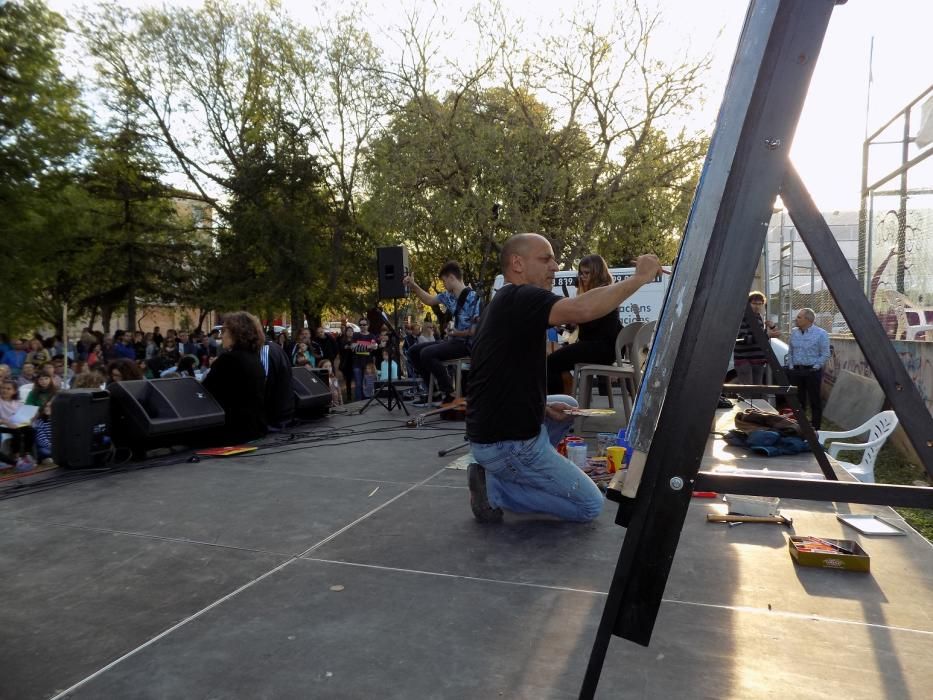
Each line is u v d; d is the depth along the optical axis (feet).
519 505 10.33
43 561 9.00
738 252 4.15
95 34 70.74
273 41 71.61
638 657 6.23
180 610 7.41
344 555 9.08
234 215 73.56
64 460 14.78
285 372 19.97
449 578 8.21
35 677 6.06
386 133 55.16
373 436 18.84
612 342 17.42
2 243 54.24
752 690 5.66
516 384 9.53
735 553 8.92
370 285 79.10
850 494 4.29
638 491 4.59
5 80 50.96
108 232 75.31
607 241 55.11
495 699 5.57
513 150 51.55
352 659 6.27
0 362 42.65
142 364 44.91
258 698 5.65
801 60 3.96
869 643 6.45
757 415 16.11
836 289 4.84
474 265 56.29
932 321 20.77
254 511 11.27
